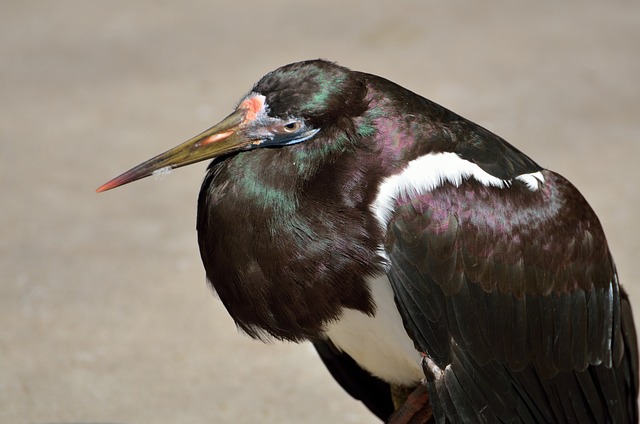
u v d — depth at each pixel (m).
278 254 9.04
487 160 9.40
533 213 9.41
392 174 9.05
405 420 10.01
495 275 9.30
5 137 19.38
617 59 22.16
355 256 9.00
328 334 9.82
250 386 12.36
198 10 25.70
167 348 13.09
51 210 16.69
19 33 24.52
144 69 22.38
